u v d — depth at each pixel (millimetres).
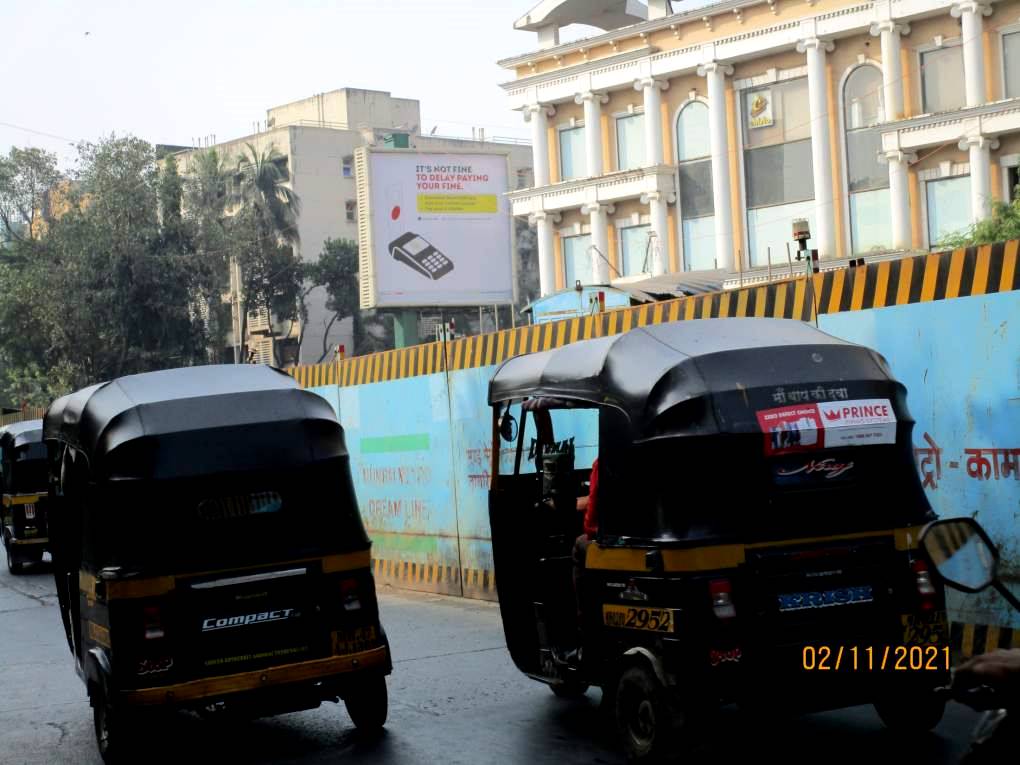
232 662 8047
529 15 41938
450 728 8883
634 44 38625
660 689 6836
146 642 7879
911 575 6938
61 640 14578
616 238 40094
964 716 8031
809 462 6871
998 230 27734
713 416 6797
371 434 17797
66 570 9617
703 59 36750
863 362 7121
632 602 7148
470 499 15398
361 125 80812
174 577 7969
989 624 9109
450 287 46406
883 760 7160
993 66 30953
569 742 8219
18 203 62844
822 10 34000
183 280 64625
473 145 85125
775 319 7641
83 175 63531
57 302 60781
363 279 45875
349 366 18328
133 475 8016
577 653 8500
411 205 46000
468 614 14172
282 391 8562
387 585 17391
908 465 7070
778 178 35969
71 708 10609
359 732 8992
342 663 8266
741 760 7340
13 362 64562
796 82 35406
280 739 9078
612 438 7324
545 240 41688
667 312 11773
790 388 6898
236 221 69125
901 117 32594
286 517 8305
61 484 9680
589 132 39875
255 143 80688
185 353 64750
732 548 6734
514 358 9320
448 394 15750
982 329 9109
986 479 9117
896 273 9680
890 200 32781
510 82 41719
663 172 38125
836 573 6828
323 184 78938
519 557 9336
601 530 7418
